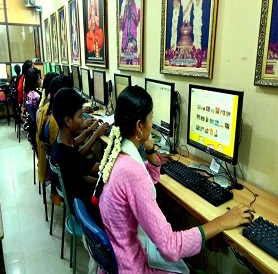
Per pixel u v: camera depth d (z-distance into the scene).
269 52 1.31
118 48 2.98
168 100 1.92
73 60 4.83
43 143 2.30
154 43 2.34
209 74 1.72
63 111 1.71
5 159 4.08
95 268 1.28
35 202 2.90
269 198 1.37
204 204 1.31
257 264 0.96
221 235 1.10
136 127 1.06
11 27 6.82
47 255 2.12
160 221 0.97
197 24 1.78
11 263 2.02
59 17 5.42
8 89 6.06
